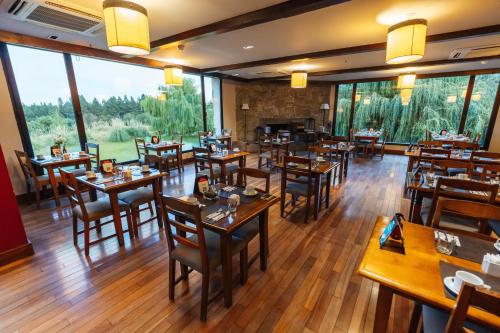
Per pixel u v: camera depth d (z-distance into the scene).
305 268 2.23
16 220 2.31
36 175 3.60
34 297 1.89
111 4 1.98
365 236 2.79
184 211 1.56
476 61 4.81
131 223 2.72
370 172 5.61
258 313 1.74
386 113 8.18
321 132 8.29
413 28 2.40
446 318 1.14
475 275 1.07
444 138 6.20
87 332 1.59
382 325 1.19
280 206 3.54
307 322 1.67
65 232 2.89
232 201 1.88
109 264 2.29
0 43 3.44
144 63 4.86
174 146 5.36
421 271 1.11
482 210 1.50
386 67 5.47
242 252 1.98
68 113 4.30
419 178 2.76
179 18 2.73
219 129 7.55
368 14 2.62
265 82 8.23
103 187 2.41
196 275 2.15
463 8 2.44
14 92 3.63
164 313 1.74
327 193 3.54
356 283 2.04
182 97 6.58
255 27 3.04
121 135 5.34
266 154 5.74
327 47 3.96
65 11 2.42
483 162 3.56
